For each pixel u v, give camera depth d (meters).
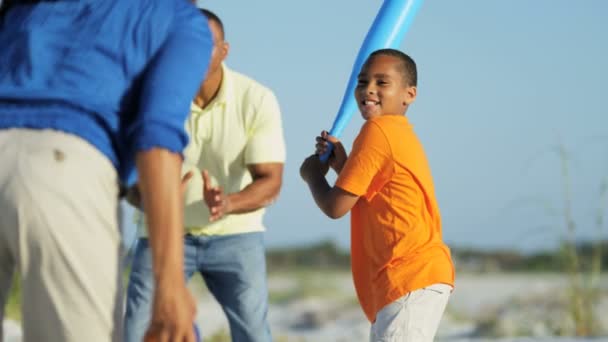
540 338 20.75
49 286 5.62
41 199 5.52
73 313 5.64
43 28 5.99
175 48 5.91
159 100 5.68
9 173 5.57
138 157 5.59
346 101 11.64
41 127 5.67
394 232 9.90
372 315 10.10
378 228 10.00
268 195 10.91
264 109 11.03
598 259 21.77
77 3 6.08
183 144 5.74
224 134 11.01
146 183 5.57
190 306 5.53
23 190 5.52
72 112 5.73
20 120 5.69
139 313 10.80
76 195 5.58
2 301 6.00
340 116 11.62
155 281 5.52
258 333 11.34
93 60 5.88
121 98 5.88
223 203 10.22
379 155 9.98
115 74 5.88
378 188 10.04
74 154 5.62
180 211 5.61
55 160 5.58
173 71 5.79
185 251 11.15
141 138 5.57
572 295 21.73
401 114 10.80
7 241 5.67
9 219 5.57
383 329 9.74
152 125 5.59
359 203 10.21
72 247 5.57
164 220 5.54
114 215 5.81
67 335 5.67
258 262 11.32
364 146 10.05
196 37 6.01
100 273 5.68
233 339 11.47
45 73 5.86
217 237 11.16
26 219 5.53
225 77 11.03
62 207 5.55
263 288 11.38
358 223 10.22
